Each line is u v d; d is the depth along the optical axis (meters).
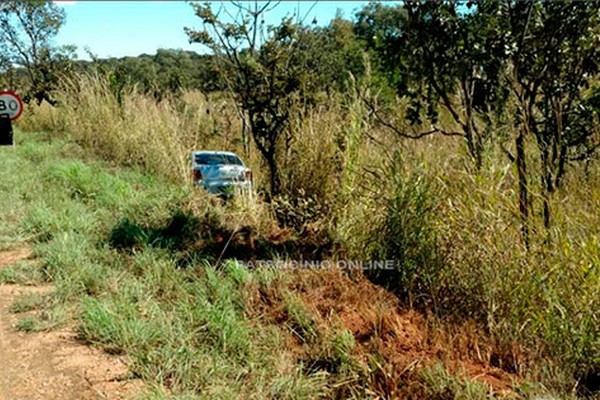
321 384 2.87
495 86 4.20
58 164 8.37
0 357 3.05
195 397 2.65
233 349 3.18
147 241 5.09
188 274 4.39
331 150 6.49
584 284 3.33
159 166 9.08
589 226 3.55
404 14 4.45
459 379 2.90
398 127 5.46
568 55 4.02
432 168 4.54
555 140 4.12
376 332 3.38
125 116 11.16
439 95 4.51
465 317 3.83
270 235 5.66
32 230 5.28
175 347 3.15
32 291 3.99
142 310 3.67
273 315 3.76
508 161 4.39
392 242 4.53
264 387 2.83
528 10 3.83
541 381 3.00
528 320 3.42
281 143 7.09
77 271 4.16
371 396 2.80
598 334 3.21
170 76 17.03
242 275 4.30
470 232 3.97
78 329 3.42
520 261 3.65
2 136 6.39
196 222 5.68
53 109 15.17
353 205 5.44
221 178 7.80
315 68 7.65
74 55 17.31
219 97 10.74
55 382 2.81
